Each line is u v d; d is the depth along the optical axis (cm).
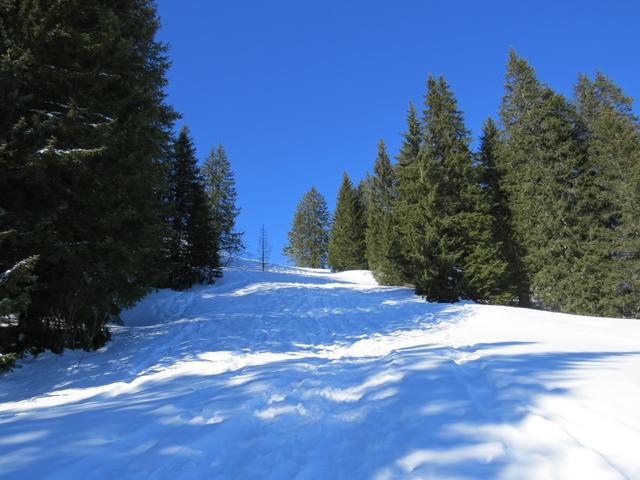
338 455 376
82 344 1133
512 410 425
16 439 402
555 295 2306
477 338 1118
